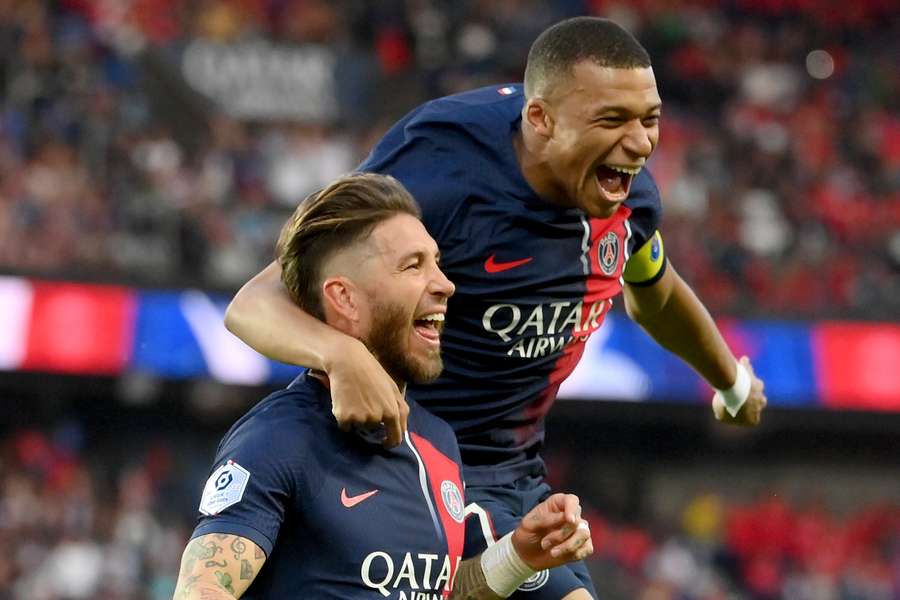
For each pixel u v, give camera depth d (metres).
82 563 46.47
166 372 47.75
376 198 9.88
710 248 58.84
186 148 58.38
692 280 57.53
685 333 14.56
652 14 71.56
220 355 48.31
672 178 61.81
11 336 46.56
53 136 54.53
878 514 59.22
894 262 61.06
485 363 12.56
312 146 59.62
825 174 65.19
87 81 58.00
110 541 48.06
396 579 9.62
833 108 70.06
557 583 12.70
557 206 12.20
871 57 73.31
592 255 12.72
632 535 55.97
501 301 12.36
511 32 68.44
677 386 51.44
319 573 9.45
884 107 70.94
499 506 12.82
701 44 71.00
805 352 52.47
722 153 65.31
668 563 54.22
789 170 64.94
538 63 11.74
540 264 12.34
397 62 66.25
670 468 59.38
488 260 12.19
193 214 52.66
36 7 60.53
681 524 57.91
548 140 11.73
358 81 65.12
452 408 12.70
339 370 9.52
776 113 68.69
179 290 48.25
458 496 10.30
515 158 12.05
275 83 63.88
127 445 53.59
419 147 12.27
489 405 12.77
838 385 52.50
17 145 53.25
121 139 55.34
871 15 75.12
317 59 64.81
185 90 62.41
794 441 59.06
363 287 9.79
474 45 67.50
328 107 64.25
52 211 50.59
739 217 61.25
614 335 51.44
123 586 46.66
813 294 57.88
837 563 56.84
